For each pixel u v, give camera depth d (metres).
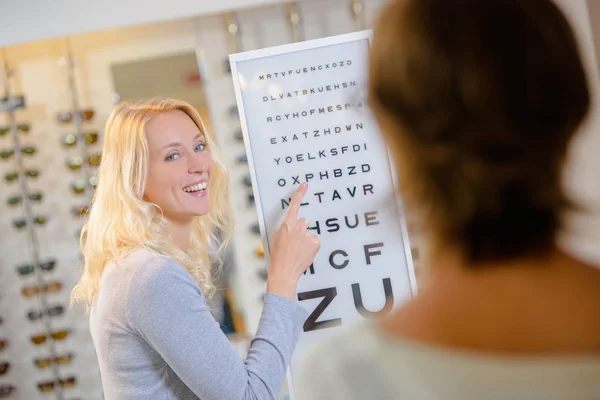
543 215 0.53
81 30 4.02
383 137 0.57
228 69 4.58
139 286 1.51
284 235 1.80
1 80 4.65
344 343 0.58
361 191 2.07
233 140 4.58
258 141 2.08
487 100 0.51
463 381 0.52
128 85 4.59
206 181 1.86
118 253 1.64
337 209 2.07
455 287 0.55
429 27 0.54
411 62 0.54
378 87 0.56
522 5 0.53
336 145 2.07
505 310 0.53
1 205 4.73
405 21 0.55
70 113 4.57
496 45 0.52
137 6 4.01
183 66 4.57
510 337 0.52
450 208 0.54
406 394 0.53
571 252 0.55
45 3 4.00
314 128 2.08
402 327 0.56
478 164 0.52
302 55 2.07
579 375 0.50
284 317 1.68
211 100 4.59
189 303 1.52
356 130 2.07
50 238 4.71
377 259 2.06
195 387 1.51
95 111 4.61
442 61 0.53
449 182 0.53
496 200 0.53
